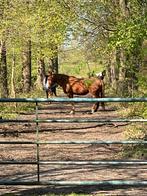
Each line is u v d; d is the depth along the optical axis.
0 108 22.83
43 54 28.55
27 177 9.94
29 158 12.22
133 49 17.20
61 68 49.41
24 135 16.28
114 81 32.56
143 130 15.45
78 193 8.37
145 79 17.17
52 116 22.14
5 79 27.42
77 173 10.30
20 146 14.30
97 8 20.91
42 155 12.70
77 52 31.98
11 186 8.87
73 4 21.03
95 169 10.69
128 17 19.03
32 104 26.83
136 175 10.02
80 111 24.72
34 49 27.81
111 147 13.83
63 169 10.75
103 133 16.61
